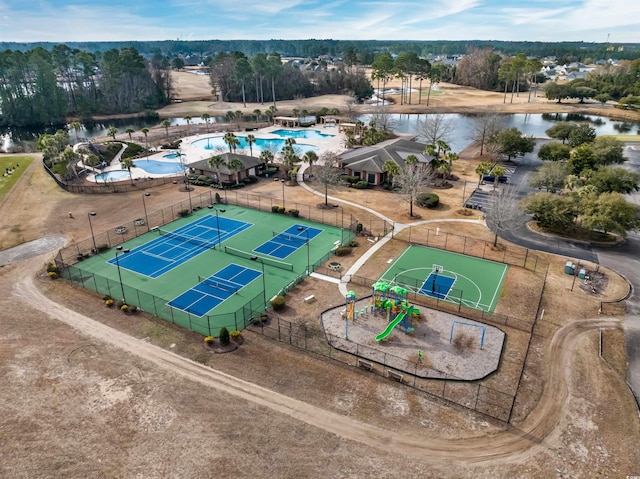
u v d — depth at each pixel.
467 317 38.34
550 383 30.88
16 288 43.06
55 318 38.22
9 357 33.12
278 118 136.62
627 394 29.94
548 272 45.91
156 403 28.88
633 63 195.00
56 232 56.22
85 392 29.77
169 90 188.88
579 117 151.25
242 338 35.59
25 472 24.03
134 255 50.50
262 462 24.69
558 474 24.20
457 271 46.31
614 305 40.00
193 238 55.09
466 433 26.77
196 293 42.72
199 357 33.41
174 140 114.81
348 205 66.44
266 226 58.97
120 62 166.75
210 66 196.62
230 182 76.50
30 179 79.44
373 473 24.12
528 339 35.44
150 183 76.25
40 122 152.25
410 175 61.62
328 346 34.66
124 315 38.78
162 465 24.50
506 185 75.31
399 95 199.62
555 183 67.06
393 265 47.69
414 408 28.61
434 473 24.20
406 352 33.91
